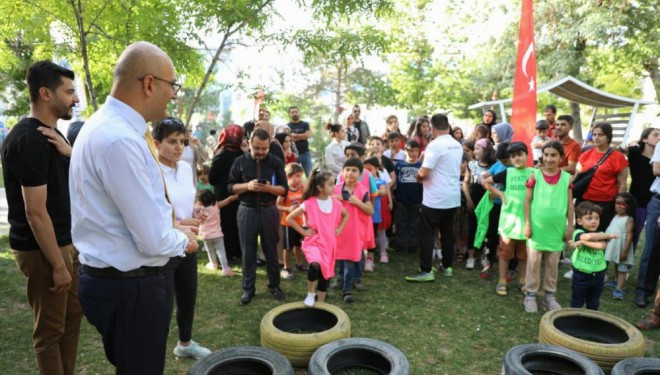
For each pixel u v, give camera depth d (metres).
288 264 5.24
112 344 1.93
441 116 5.00
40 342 2.57
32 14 5.18
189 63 5.86
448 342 3.76
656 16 13.30
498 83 15.43
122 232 1.82
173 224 2.21
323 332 3.40
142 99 1.85
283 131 7.08
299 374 3.29
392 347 3.19
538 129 6.78
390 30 15.81
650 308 4.49
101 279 1.85
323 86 17.41
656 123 19.39
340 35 5.96
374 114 20.84
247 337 3.79
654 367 2.99
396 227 6.27
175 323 4.01
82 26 5.09
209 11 5.43
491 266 5.70
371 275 5.41
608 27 13.06
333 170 7.07
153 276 1.92
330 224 4.22
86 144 1.75
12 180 2.44
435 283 5.15
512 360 3.04
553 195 4.27
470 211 5.64
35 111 2.49
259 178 4.35
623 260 4.65
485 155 5.56
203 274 5.27
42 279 2.53
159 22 5.29
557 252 4.34
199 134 19.55
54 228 2.58
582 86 9.16
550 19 14.41
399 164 6.19
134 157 1.73
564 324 3.74
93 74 6.45
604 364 3.23
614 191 4.95
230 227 5.67
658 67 16.25
